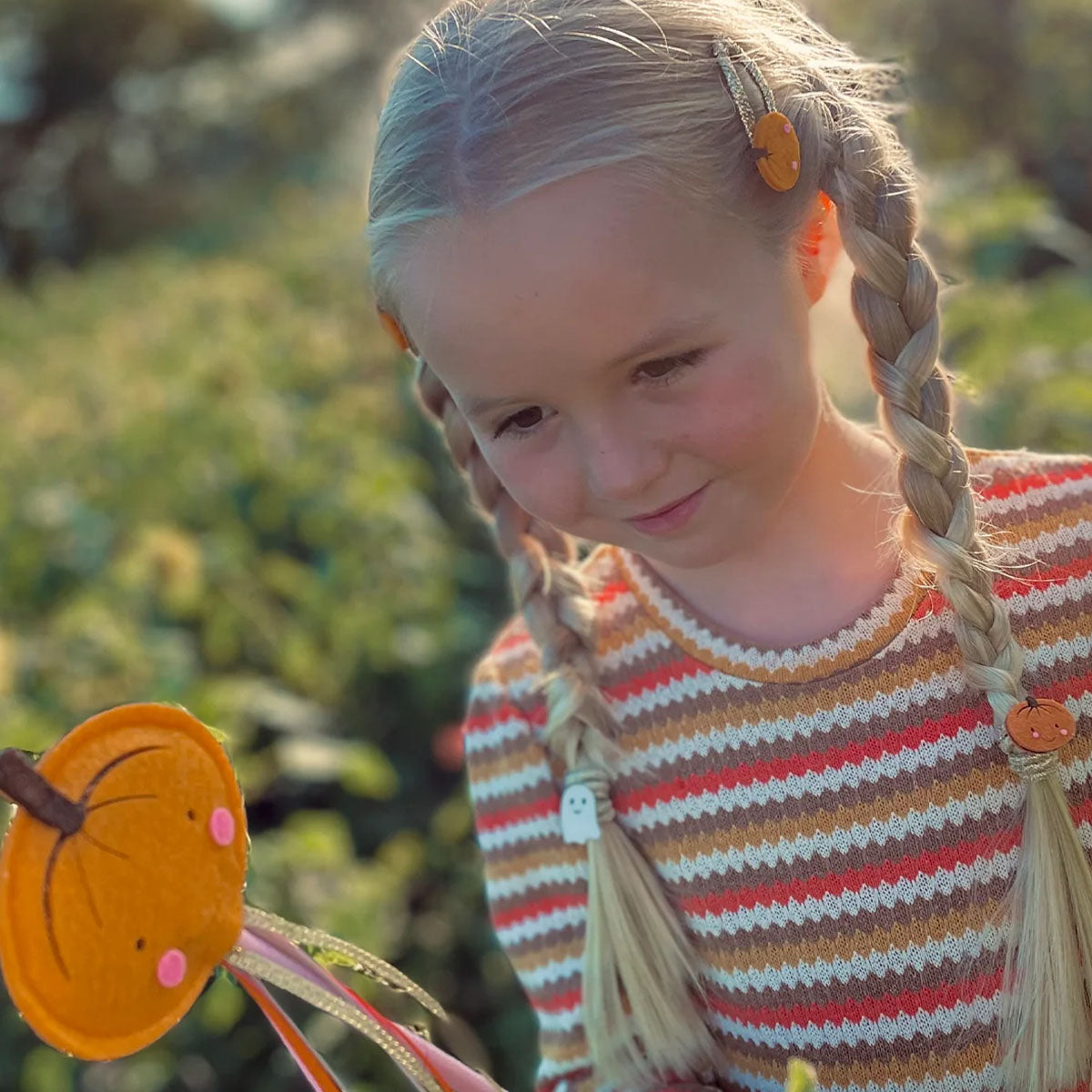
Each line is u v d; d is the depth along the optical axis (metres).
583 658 0.88
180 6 10.13
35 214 9.93
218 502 2.23
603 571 0.92
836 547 0.85
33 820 0.69
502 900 0.92
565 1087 0.91
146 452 2.31
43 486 2.23
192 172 9.73
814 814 0.84
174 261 5.06
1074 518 0.84
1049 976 0.80
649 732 0.87
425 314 0.77
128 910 0.71
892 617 0.84
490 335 0.75
